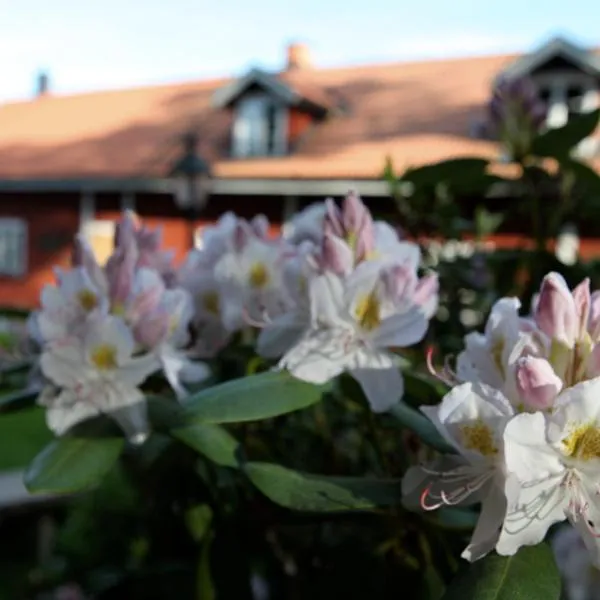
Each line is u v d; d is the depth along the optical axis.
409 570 0.64
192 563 0.92
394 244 0.66
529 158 0.94
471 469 0.51
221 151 6.45
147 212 6.46
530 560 0.49
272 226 5.84
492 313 0.53
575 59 5.25
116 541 1.30
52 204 6.92
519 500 0.48
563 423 0.48
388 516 0.62
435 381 0.64
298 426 0.84
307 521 0.68
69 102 8.09
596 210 0.95
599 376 0.49
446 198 0.95
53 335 0.65
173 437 0.64
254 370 0.69
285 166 5.73
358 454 0.85
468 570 0.50
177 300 0.68
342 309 0.60
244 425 0.70
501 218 1.05
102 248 6.70
